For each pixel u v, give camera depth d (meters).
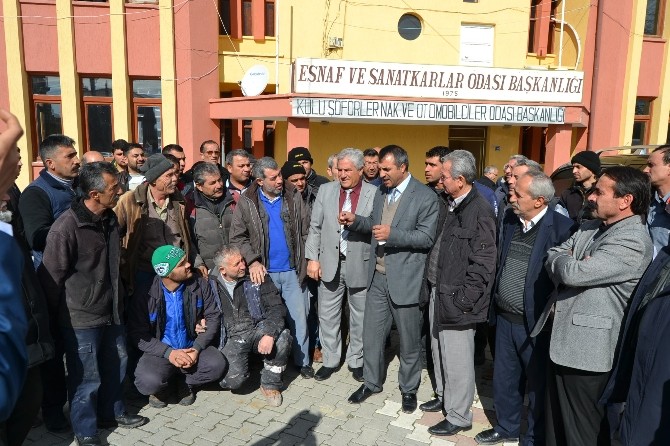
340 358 4.39
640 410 2.09
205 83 10.56
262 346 3.68
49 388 3.30
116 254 3.24
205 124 10.65
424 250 3.54
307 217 4.38
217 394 3.92
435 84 10.09
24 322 1.00
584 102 12.15
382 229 3.38
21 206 3.35
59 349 3.30
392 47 11.78
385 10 11.62
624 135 11.93
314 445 3.22
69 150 3.54
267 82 10.24
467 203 3.18
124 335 3.43
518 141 12.45
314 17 11.33
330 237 4.09
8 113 0.99
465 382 3.29
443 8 11.85
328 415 3.61
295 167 4.47
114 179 3.06
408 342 3.62
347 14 11.48
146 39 10.09
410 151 12.02
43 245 3.26
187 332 3.76
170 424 3.46
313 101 9.58
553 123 10.63
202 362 3.66
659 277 2.19
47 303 3.00
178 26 10.16
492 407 3.81
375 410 3.68
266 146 11.95
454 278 3.17
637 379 2.16
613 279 2.37
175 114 10.33
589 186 4.12
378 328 3.75
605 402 2.41
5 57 9.57
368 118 9.91
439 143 12.13
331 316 4.21
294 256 4.23
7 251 1.00
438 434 3.35
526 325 3.01
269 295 3.91
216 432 3.36
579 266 2.39
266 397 3.82
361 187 4.09
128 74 10.11
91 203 3.05
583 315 2.48
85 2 9.77
